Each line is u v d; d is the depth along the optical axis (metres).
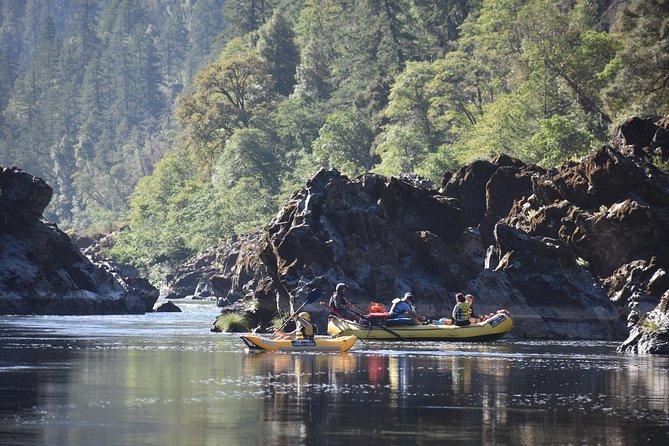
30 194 185.75
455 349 112.19
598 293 141.12
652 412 63.00
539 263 143.00
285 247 141.50
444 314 139.75
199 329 148.62
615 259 149.62
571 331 138.38
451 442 52.41
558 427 57.25
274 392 70.06
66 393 68.25
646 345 108.50
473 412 62.31
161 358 95.62
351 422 57.78
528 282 141.75
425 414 61.19
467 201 176.88
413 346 116.19
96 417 58.28
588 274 143.75
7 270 181.00
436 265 144.88
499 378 81.00
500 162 179.00
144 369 84.50
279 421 57.75
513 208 169.75
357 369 86.75
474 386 75.19
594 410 63.66
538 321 138.75
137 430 54.34
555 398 68.94
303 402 65.38
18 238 185.62
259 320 146.25
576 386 75.81
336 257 141.00
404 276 145.38
